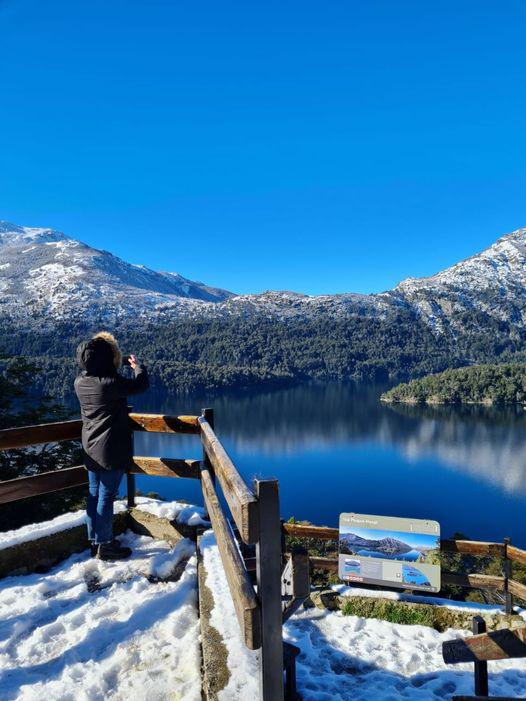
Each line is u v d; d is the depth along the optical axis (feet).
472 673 10.19
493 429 488.44
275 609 4.62
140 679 7.33
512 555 12.74
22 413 50.42
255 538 4.53
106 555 11.60
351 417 574.15
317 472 361.92
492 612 12.62
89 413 10.90
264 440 470.80
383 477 345.31
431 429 499.51
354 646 11.41
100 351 10.80
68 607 9.63
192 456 341.62
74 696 7.00
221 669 6.59
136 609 9.27
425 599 13.16
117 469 11.07
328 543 44.86
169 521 12.60
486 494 303.27
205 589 8.85
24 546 11.30
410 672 10.39
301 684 9.50
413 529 13.55
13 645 8.41
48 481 12.03
